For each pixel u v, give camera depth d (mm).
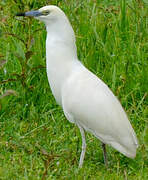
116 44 13484
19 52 11961
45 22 10586
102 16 14656
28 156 10906
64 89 10438
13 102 12383
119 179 10148
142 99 12086
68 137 11477
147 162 10773
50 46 10539
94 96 10250
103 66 13266
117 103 10469
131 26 14266
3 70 12891
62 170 10492
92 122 10266
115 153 11102
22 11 13633
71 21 14070
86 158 11016
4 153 11023
